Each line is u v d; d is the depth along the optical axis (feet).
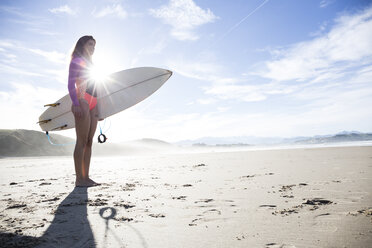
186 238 6.10
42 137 167.63
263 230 6.38
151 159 53.83
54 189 14.94
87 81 17.13
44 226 7.43
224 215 7.97
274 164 25.82
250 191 11.69
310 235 5.84
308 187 11.87
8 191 14.64
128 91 20.86
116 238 6.24
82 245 5.84
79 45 16.89
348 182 12.59
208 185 14.10
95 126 17.92
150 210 8.94
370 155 31.37
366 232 5.78
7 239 6.33
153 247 5.60
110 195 12.12
